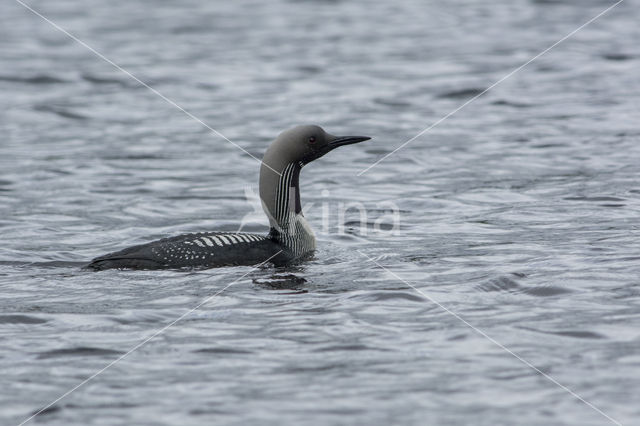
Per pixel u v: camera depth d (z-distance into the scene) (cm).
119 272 1080
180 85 2678
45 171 1789
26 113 2348
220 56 3098
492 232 1302
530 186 1595
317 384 764
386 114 2303
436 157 1867
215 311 948
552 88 2528
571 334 860
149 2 4256
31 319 927
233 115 2309
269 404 729
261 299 987
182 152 1958
